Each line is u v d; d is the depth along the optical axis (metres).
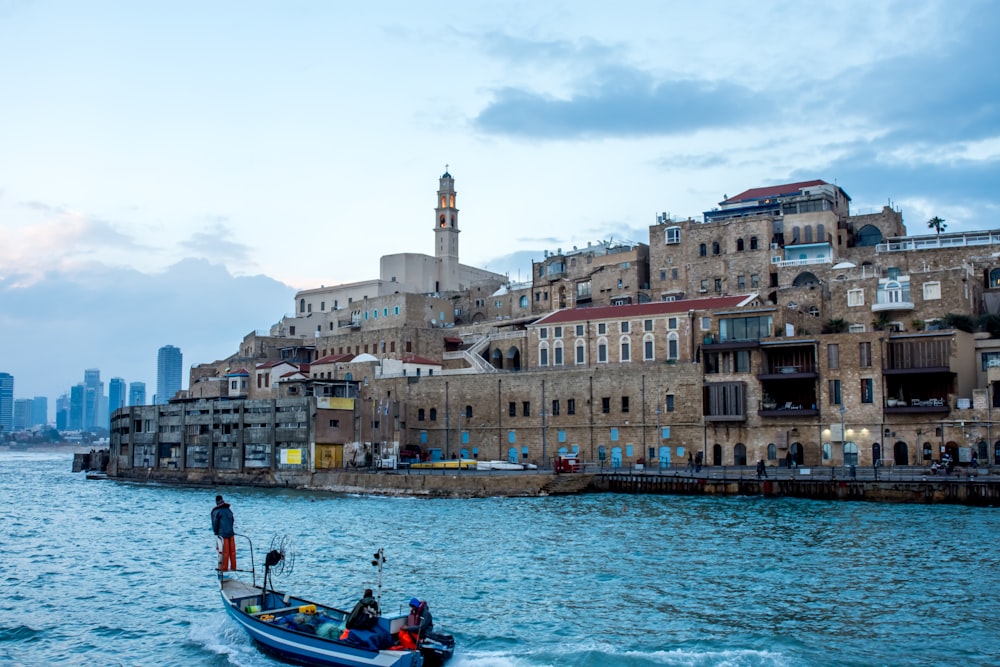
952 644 45.59
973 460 110.12
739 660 43.47
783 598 54.78
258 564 67.44
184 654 46.38
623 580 60.25
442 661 42.72
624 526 83.31
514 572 63.44
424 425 151.38
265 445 138.75
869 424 117.38
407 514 95.94
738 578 60.28
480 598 55.94
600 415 136.12
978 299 140.50
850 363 119.44
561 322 150.50
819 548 70.19
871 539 73.69
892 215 170.75
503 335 164.62
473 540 77.12
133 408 162.62
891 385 119.00
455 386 149.25
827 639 46.50
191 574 65.81
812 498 99.69
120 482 160.50
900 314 136.00
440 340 180.62
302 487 131.38
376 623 43.50
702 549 70.75
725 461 126.56
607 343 145.62
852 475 99.19
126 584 62.66
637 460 131.88
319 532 83.06
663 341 140.38
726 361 128.62
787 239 166.75
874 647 45.22
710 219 184.12
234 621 50.75
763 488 102.19
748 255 163.50
